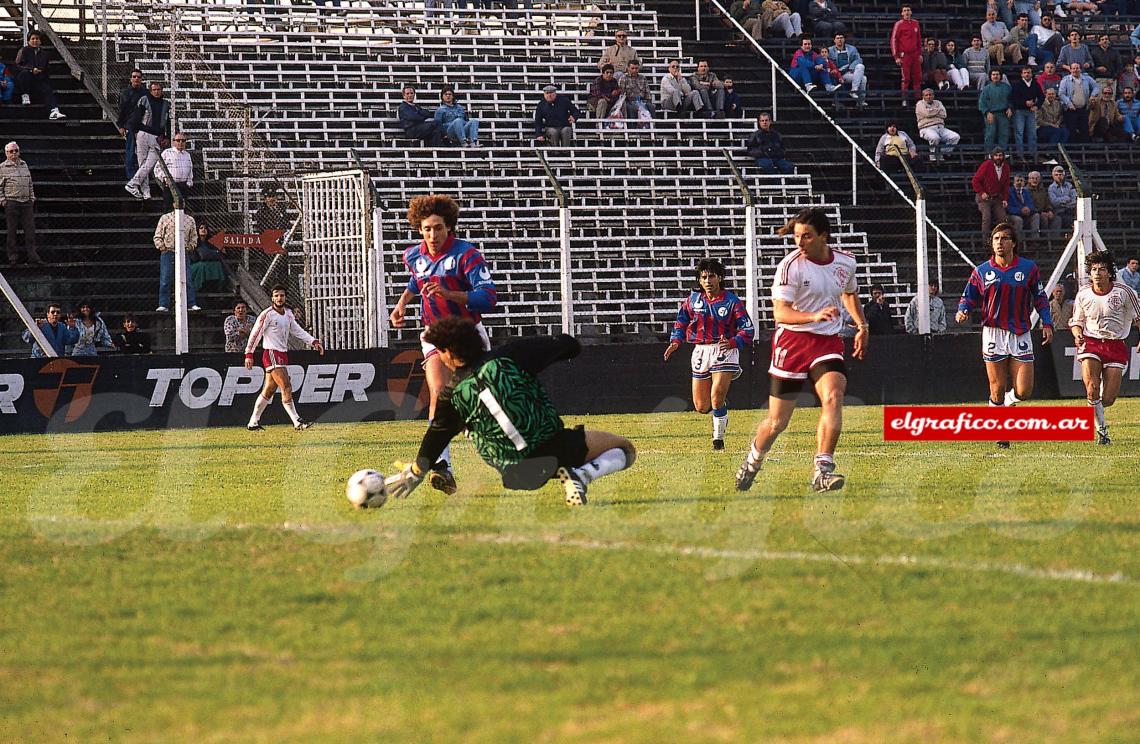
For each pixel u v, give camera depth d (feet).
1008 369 142.10
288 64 291.58
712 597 54.03
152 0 288.51
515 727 38.78
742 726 38.45
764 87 302.86
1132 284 218.38
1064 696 40.86
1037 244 265.75
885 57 318.65
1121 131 299.38
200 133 263.29
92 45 283.79
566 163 277.44
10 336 222.89
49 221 244.83
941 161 284.61
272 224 239.09
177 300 196.85
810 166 284.20
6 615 53.67
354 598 55.72
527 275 257.34
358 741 38.11
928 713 39.37
